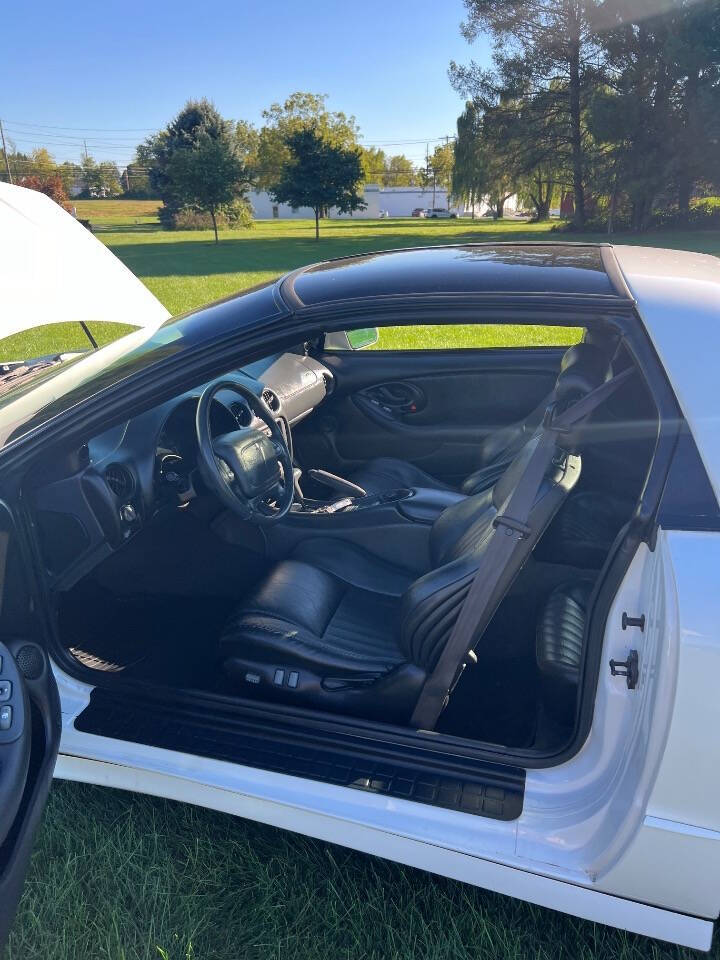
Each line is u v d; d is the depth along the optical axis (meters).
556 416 1.66
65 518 2.00
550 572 2.05
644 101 33.78
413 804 1.62
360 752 1.73
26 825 1.39
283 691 1.93
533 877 1.52
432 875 1.88
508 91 37.28
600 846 1.48
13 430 1.94
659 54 32.94
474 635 1.65
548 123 37.94
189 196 36.62
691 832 1.33
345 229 51.22
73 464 1.98
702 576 1.30
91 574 2.29
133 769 1.85
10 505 1.80
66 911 1.82
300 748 1.76
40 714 1.58
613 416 1.70
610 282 1.67
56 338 8.53
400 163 109.88
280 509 2.48
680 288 1.65
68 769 1.94
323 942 1.74
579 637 1.85
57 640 1.99
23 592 1.88
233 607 2.53
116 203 85.69
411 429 3.74
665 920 1.46
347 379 3.74
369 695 1.83
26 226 3.50
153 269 20.59
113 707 1.93
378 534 2.52
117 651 2.26
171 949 1.74
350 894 1.83
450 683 1.71
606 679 1.52
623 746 1.50
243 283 16.17
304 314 1.77
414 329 5.08
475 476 2.71
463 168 40.00
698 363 1.45
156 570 2.50
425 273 1.85
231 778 1.74
